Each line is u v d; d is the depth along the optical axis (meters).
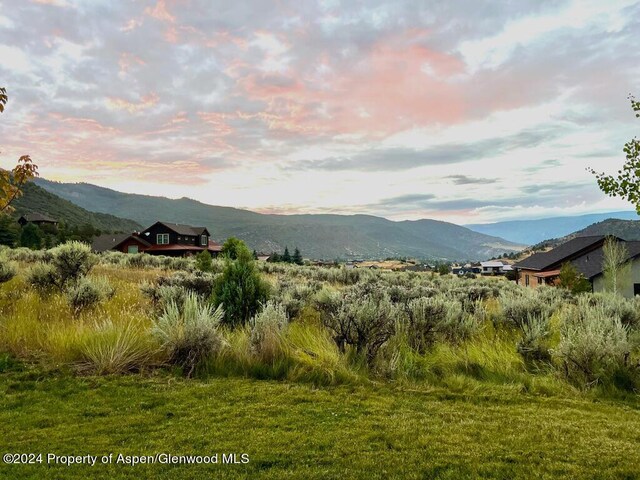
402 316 7.50
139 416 3.91
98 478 2.86
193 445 3.37
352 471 3.01
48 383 4.66
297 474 2.95
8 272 10.80
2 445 3.29
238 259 8.63
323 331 6.84
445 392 4.91
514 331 7.89
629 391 5.08
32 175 4.42
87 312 7.99
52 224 79.94
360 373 5.49
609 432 3.79
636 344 6.58
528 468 3.10
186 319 6.04
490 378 5.60
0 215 4.34
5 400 4.16
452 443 3.50
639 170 4.29
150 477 2.89
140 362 5.39
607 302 9.51
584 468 3.10
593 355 5.31
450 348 6.55
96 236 80.88
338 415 4.07
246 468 3.03
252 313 8.00
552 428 3.85
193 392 4.59
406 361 5.85
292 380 5.18
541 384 5.23
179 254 67.81
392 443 3.48
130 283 14.12
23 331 6.14
